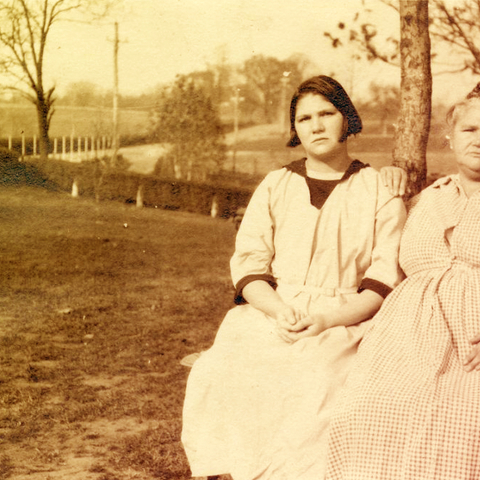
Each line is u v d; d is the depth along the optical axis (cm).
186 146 1299
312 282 310
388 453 244
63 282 904
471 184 296
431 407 242
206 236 1274
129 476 389
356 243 309
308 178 317
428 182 685
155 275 969
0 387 535
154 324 730
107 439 441
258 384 284
